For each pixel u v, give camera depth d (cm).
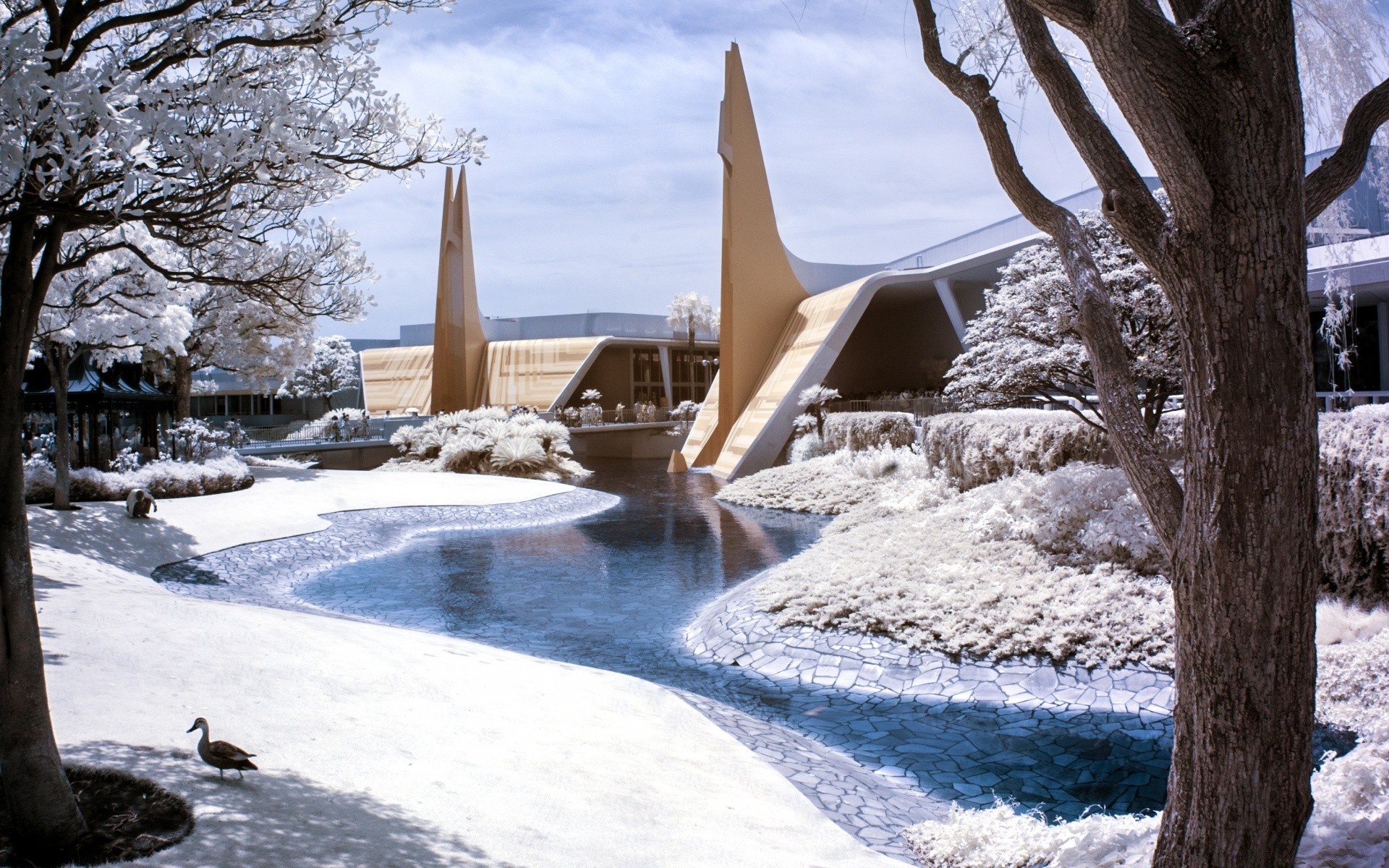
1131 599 917
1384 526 802
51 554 1275
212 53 481
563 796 518
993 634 901
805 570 1218
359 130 523
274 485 2384
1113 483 1088
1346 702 677
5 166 366
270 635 841
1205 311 307
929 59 415
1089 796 616
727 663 984
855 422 2627
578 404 6338
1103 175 343
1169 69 297
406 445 3650
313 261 607
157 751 487
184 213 440
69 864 360
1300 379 303
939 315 4091
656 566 1586
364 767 512
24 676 370
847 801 607
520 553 1742
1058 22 296
